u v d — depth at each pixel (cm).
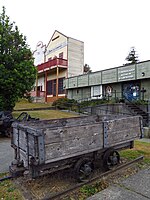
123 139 454
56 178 389
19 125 377
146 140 833
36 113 1530
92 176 393
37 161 299
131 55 4109
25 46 1347
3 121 898
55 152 322
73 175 383
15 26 1366
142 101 1404
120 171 428
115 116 587
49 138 316
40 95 3008
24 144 351
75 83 2231
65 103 2033
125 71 1625
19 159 383
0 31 1211
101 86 1909
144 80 1527
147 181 376
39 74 3023
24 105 2194
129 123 476
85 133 369
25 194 327
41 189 345
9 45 1246
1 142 796
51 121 490
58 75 2678
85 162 379
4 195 325
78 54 2631
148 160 511
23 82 1203
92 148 380
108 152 428
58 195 318
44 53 3069
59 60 2450
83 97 2173
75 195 324
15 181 379
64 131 336
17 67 1181
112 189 342
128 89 1669
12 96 1188
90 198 312
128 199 306
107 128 413
